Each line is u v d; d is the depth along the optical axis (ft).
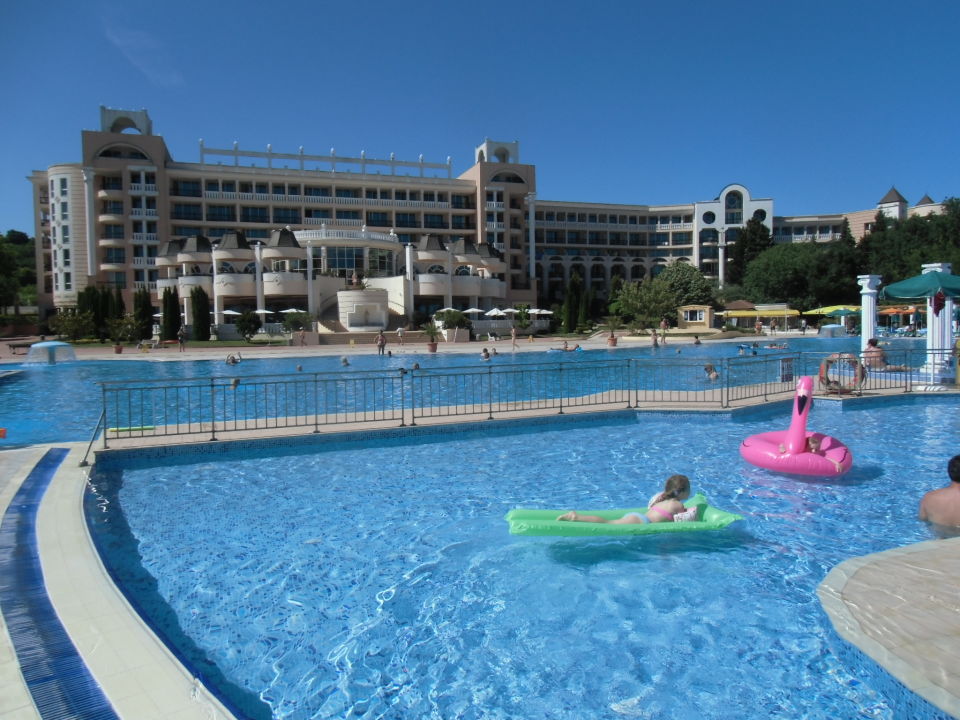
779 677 13.23
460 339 162.91
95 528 22.86
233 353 121.29
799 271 232.94
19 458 30.22
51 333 177.58
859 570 16.17
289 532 22.40
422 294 192.75
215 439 34.71
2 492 24.12
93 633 13.19
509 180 246.27
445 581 18.24
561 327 197.36
